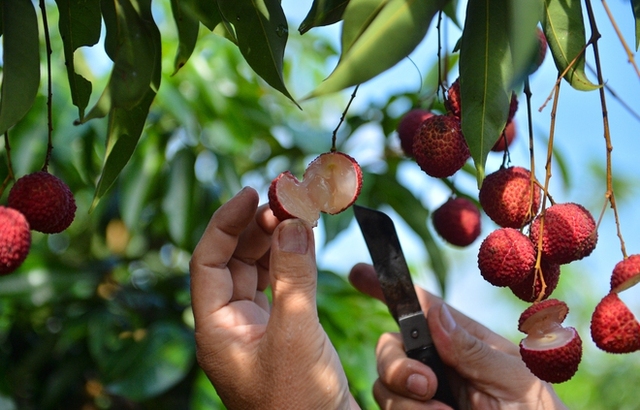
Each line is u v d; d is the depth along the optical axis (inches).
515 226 21.0
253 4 19.7
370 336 33.4
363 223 25.1
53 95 32.2
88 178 34.7
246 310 22.0
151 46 19.8
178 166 34.0
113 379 29.7
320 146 35.9
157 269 37.4
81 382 33.5
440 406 24.9
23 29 18.8
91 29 20.8
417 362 24.9
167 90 33.1
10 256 19.0
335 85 16.2
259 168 38.1
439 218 24.8
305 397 20.1
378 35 16.5
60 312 33.9
